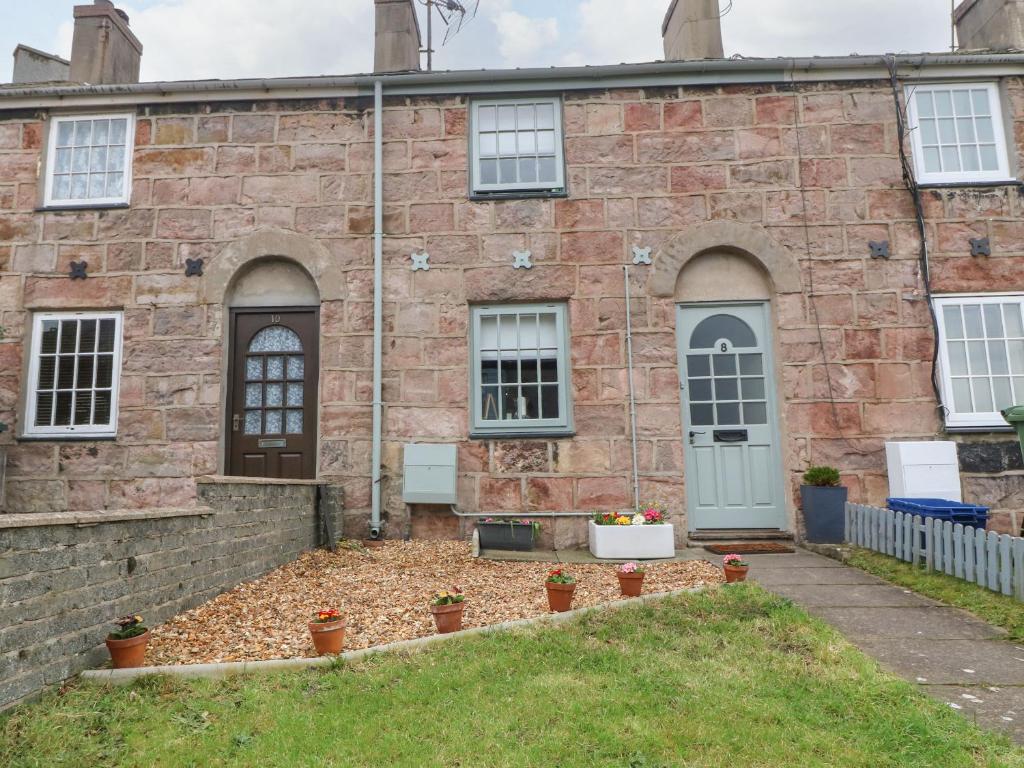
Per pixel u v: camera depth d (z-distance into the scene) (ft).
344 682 12.03
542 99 27.86
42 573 11.33
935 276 26.03
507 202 26.86
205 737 10.11
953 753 9.45
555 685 11.62
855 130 26.78
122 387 26.25
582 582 19.16
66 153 27.99
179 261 26.86
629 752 9.55
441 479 25.09
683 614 15.30
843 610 16.44
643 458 25.44
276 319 27.22
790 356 25.77
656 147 26.99
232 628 14.99
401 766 9.25
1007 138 27.02
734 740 9.78
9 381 26.37
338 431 25.84
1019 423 19.61
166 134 27.55
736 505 25.95
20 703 10.73
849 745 9.68
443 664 12.66
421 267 26.58
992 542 17.12
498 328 26.76
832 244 26.25
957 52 26.89
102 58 29.89
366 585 18.88
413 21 29.78
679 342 26.76
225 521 17.69
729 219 26.53
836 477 24.23
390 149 27.32
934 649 13.84
